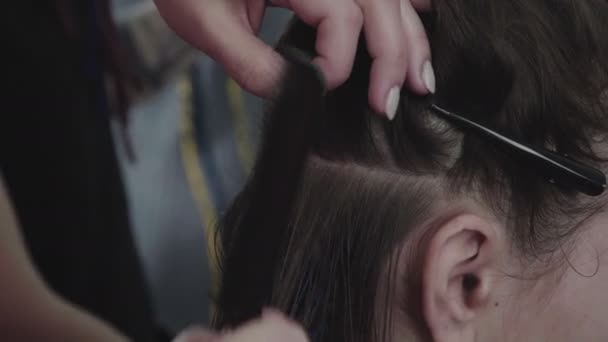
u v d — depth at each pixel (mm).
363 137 612
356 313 625
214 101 1192
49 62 834
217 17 666
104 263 939
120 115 1012
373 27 577
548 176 587
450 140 601
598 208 611
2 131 831
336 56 582
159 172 1217
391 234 613
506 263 609
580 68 606
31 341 446
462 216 596
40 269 866
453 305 601
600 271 618
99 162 910
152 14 1143
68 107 852
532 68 598
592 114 606
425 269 594
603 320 627
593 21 614
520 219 605
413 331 618
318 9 588
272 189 466
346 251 624
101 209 923
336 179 623
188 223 1222
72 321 463
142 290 1007
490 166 601
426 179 610
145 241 1227
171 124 1203
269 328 420
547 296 618
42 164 843
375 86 579
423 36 592
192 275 1227
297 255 626
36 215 852
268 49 644
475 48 599
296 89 492
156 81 1171
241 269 453
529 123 597
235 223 568
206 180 1203
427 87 592
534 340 627
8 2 810
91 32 891
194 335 439
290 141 471
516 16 607
